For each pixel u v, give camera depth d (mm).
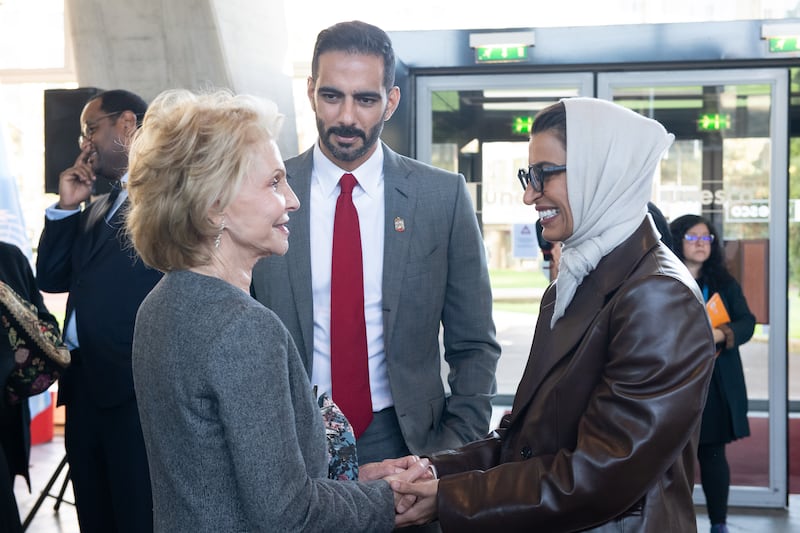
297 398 1617
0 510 3031
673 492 1737
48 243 3385
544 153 1824
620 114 1793
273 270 2502
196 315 1538
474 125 5422
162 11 7277
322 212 2547
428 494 1787
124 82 7434
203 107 1635
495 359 2674
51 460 6672
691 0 7562
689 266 4676
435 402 2582
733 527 5043
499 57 5223
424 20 7859
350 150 2465
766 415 5402
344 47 2418
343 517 1640
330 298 2502
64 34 7895
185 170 1577
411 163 2660
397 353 2516
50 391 7203
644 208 1820
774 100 5285
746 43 5125
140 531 3043
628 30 5180
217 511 1537
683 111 5395
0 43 7910
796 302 9438
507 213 5465
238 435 1486
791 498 5680
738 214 5398
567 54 5219
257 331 1523
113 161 3432
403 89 5297
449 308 2676
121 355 3047
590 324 1774
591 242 1785
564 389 1778
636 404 1643
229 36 7406
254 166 1626
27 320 3143
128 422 3039
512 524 1724
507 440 1939
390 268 2521
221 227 1612
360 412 2477
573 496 1677
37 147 7988
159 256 1611
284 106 8062
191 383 1511
